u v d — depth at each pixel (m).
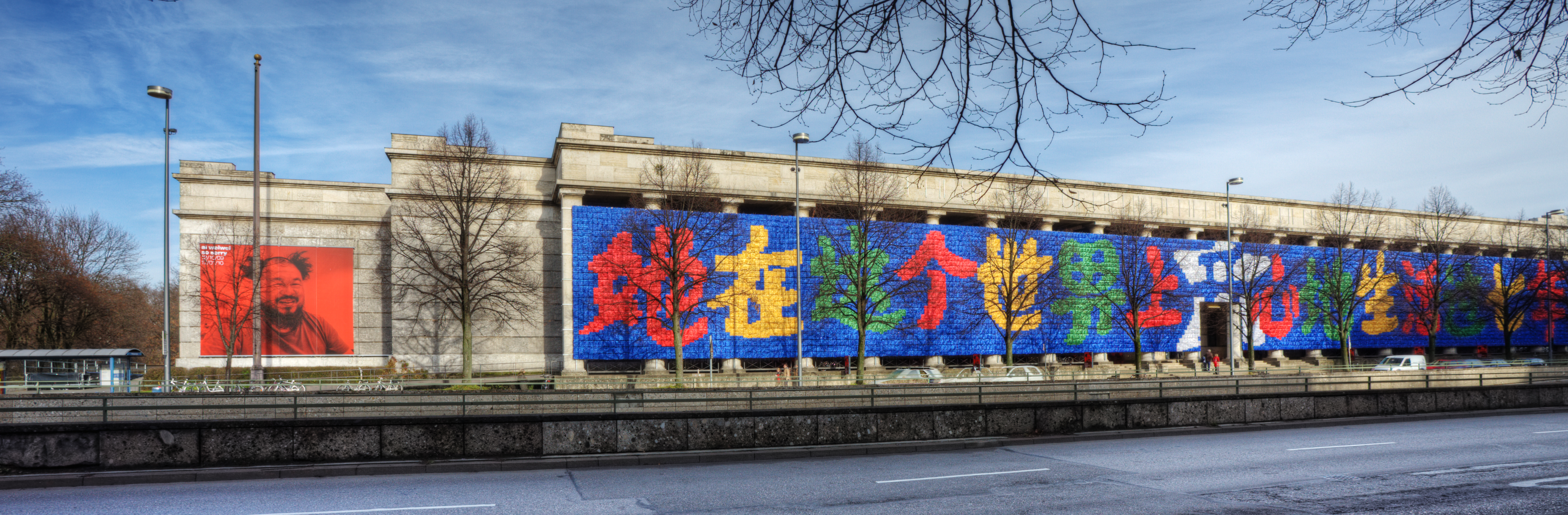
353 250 51.75
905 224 49.09
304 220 50.97
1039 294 54.12
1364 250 64.44
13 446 13.41
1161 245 58.50
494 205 46.44
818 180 52.34
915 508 11.29
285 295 49.97
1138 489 12.74
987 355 54.44
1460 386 36.09
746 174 50.94
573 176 47.56
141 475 13.51
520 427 15.77
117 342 69.81
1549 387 27.22
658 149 48.94
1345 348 61.38
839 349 49.44
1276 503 11.50
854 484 13.30
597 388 38.38
